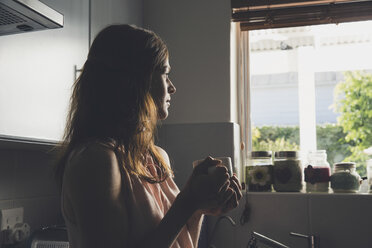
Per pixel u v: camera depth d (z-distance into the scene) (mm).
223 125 1928
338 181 1807
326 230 1771
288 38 2184
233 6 2014
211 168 718
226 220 1882
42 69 1173
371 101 2066
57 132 1235
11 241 1371
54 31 1233
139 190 713
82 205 622
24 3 783
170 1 2080
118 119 731
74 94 792
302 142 2129
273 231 1828
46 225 1602
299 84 2152
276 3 1991
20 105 1077
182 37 2049
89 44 1450
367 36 2084
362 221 1737
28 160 1523
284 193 1839
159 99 795
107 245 617
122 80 739
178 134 1978
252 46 2219
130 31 763
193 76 2016
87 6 1447
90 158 639
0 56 1010
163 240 648
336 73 2121
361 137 2068
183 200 676
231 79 1991
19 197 1470
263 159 1944
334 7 1960
